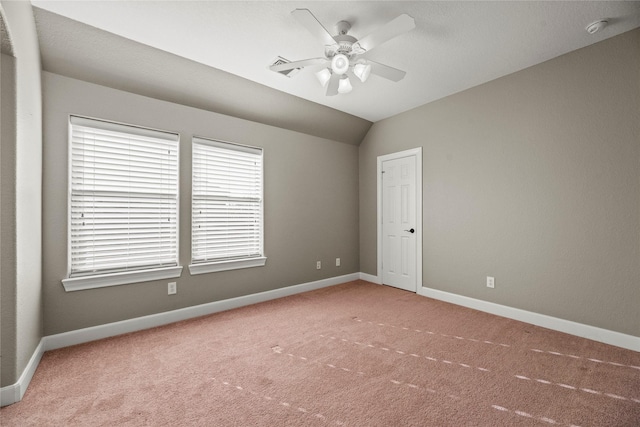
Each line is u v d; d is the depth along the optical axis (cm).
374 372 194
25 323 179
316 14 204
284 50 249
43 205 226
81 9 197
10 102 162
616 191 230
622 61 227
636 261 221
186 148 298
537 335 250
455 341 240
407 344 235
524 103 282
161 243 285
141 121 271
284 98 340
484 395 169
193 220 304
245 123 342
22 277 174
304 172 399
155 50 247
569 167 254
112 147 260
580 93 248
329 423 147
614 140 231
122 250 265
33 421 148
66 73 235
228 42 237
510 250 292
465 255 330
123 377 188
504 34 228
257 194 356
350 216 454
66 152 236
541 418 149
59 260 233
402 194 402
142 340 244
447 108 346
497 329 263
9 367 162
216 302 316
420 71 287
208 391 173
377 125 435
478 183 318
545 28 221
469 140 325
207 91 296
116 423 147
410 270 392
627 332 225
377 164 435
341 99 354
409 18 174
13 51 160
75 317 239
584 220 246
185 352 222
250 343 238
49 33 209
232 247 334
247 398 167
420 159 374
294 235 388
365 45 204
